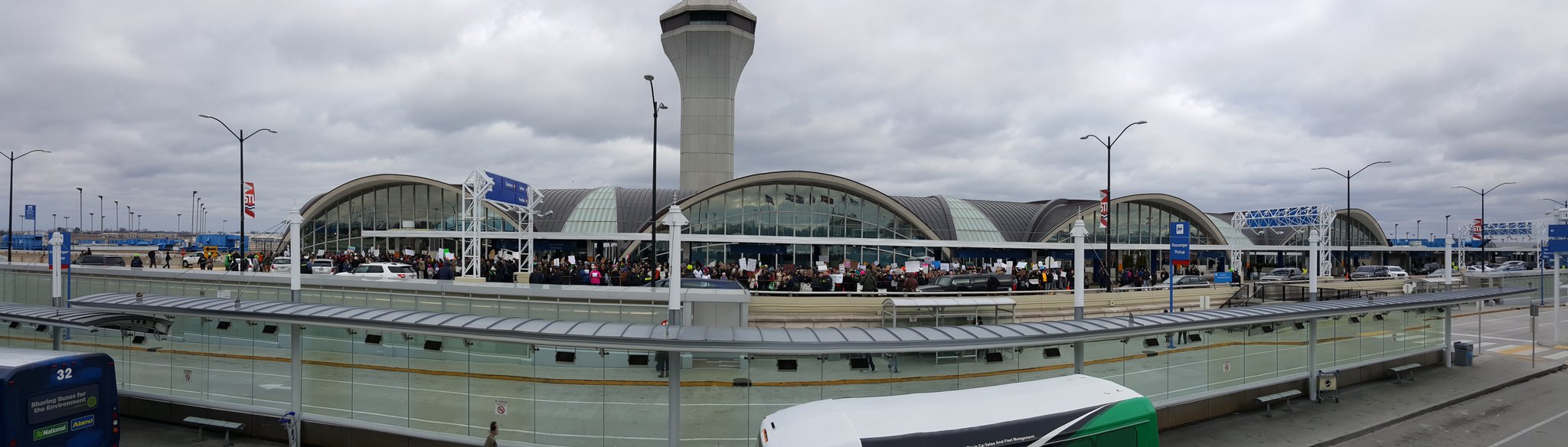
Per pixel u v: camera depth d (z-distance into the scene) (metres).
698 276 33.19
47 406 12.56
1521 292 23.50
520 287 25.09
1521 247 98.00
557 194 66.50
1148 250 68.44
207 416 15.48
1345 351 21.53
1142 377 16.61
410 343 14.39
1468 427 17.78
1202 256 72.81
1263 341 19.09
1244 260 75.56
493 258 45.81
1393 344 23.31
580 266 36.09
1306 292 36.84
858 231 56.91
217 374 15.63
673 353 13.12
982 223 64.44
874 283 30.83
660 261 54.53
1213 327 15.95
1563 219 31.58
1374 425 17.53
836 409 10.84
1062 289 35.25
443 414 14.27
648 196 63.53
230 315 13.74
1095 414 11.45
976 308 27.28
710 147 86.94
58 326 15.02
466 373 14.19
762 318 27.48
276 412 14.98
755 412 13.80
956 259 60.16
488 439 13.06
